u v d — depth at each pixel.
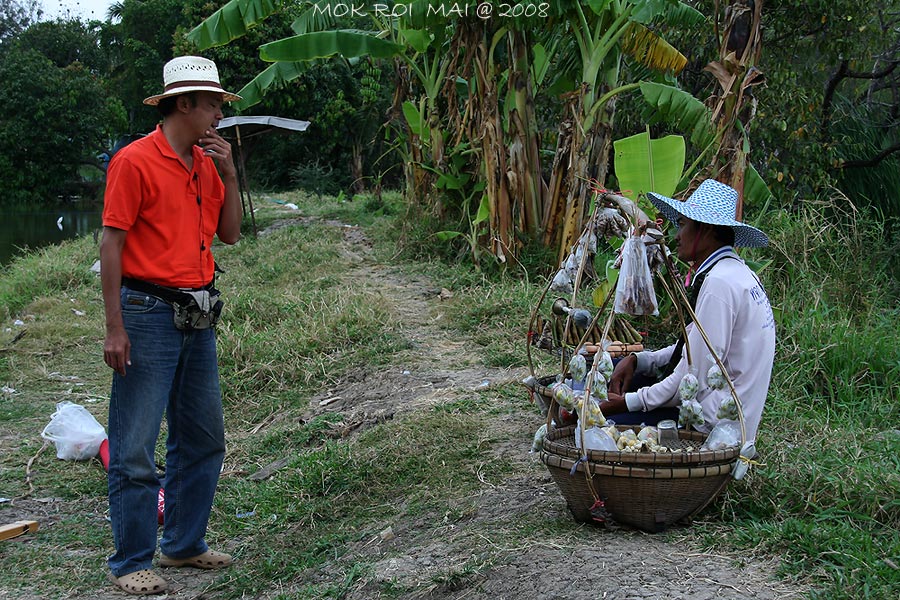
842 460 3.80
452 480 4.27
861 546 3.01
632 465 3.12
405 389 5.94
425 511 4.00
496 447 4.61
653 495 3.17
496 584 3.05
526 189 9.06
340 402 6.06
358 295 8.32
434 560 3.41
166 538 3.91
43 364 7.84
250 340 7.12
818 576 2.86
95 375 7.57
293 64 10.44
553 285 4.20
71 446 5.41
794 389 5.28
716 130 6.62
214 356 3.76
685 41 10.36
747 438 3.48
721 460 3.17
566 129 8.77
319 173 24.91
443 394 5.69
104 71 41.31
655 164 6.45
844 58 10.54
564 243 8.71
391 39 10.88
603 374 3.29
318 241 12.13
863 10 9.98
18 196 33.56
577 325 4.55
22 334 8.79
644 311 3.32
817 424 4.50
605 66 8.81
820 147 10.20
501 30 8.72
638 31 8.44
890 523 3.30
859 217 8.48
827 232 7.66
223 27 8.32
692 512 3.31
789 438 4.27
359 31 9.44
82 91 33.81
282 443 5.53
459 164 9.69
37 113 32.59
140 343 3.46
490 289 8.19
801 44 10.69
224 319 8.05
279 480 4.76
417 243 10.41
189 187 3.53
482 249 9.27
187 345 3.62
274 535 4.20
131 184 3.36
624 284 3.33
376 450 4.73
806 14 10.02
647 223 3.39
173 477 3.86
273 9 8.41
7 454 5.55
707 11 10.38
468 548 3.42
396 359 6.68
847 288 7.15
